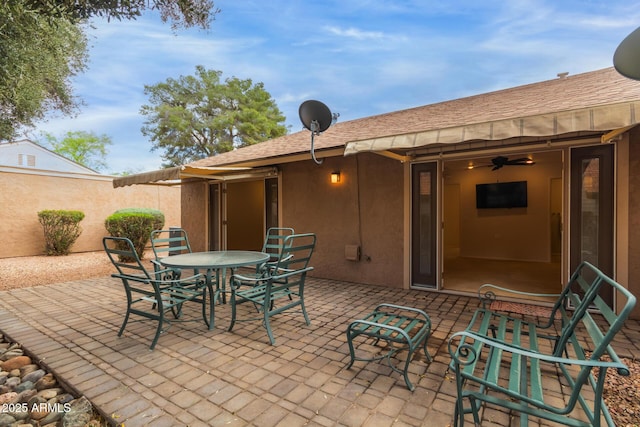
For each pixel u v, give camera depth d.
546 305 5.18
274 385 2.95
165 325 4.45
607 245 4.71
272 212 8.40
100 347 3.76
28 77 5.58
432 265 6.12
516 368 2.46
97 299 5.82
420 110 8.73
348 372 3.17
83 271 8.57
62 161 23.39
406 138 4.10
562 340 2.60
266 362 3.38
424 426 2.39
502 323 3.21
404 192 6.32
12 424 2.58
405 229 6.32
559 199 10.87
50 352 3.63
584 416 2.48
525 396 2.02
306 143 7.79
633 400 2.68
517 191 10.06
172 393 2.83
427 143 3.90
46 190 11.59
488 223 10.58
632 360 3.39
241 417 2.51
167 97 22.92
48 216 11.09
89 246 12.53
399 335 3.17
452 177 11.20
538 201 9.84
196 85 23.27
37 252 11.39
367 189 6.77
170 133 22.47
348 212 7.03
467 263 9.47
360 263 6.88
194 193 10.28
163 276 5.55
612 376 3.05
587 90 5.84
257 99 24.72
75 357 3.51
